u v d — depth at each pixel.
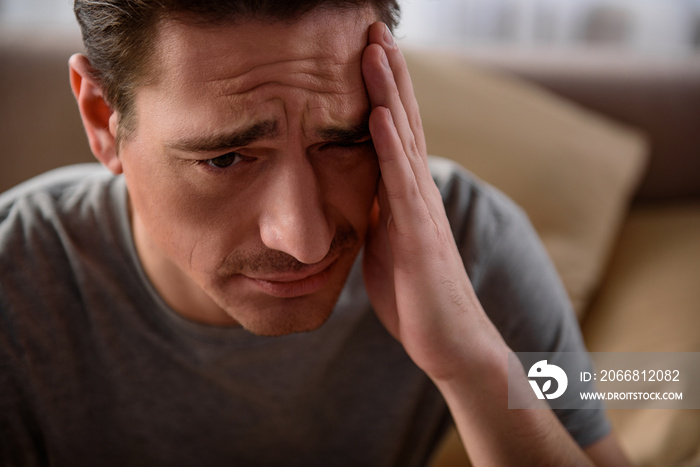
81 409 0.88
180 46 0.54
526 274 0.92
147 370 0.86
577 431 0.89
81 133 1.42
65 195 0.89
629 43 2.15
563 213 1.43
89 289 0.83
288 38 0.53
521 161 1.45
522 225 0.96
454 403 0.77
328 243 0.60
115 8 0.57
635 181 1.61
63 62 1.45
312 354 0.85
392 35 0.66
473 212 0.92
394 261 0.72
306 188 0.58
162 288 0.81
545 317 0.91
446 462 1.10
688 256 1.42
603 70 1.70
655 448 1.02
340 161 0.61
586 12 2.11
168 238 0.64
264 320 0.67
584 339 1.33
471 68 1.65
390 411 0.93
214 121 0.55
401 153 0.63
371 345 0.89
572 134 1.52
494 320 0.90
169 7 0.53
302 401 0.89
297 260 0.62
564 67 1.70
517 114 1.51
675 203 1.72
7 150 1.41
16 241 0.85
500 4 2.07
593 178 1.48
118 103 0.61
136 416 0.89
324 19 0.55
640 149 1.61
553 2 2.10
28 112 1.42
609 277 1.46
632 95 1.68
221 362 0.84
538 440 0.76
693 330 1.20
